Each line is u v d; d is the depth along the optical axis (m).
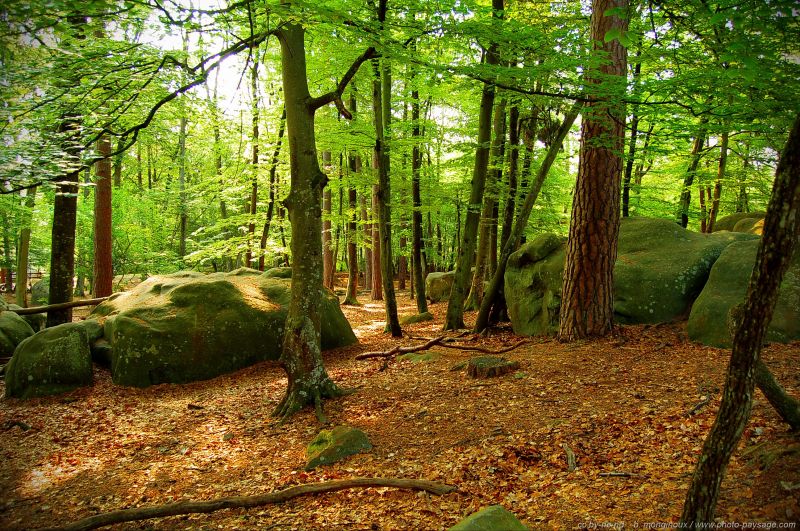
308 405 6.96
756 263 2.47
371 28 5.32
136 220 24.25
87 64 5.54
